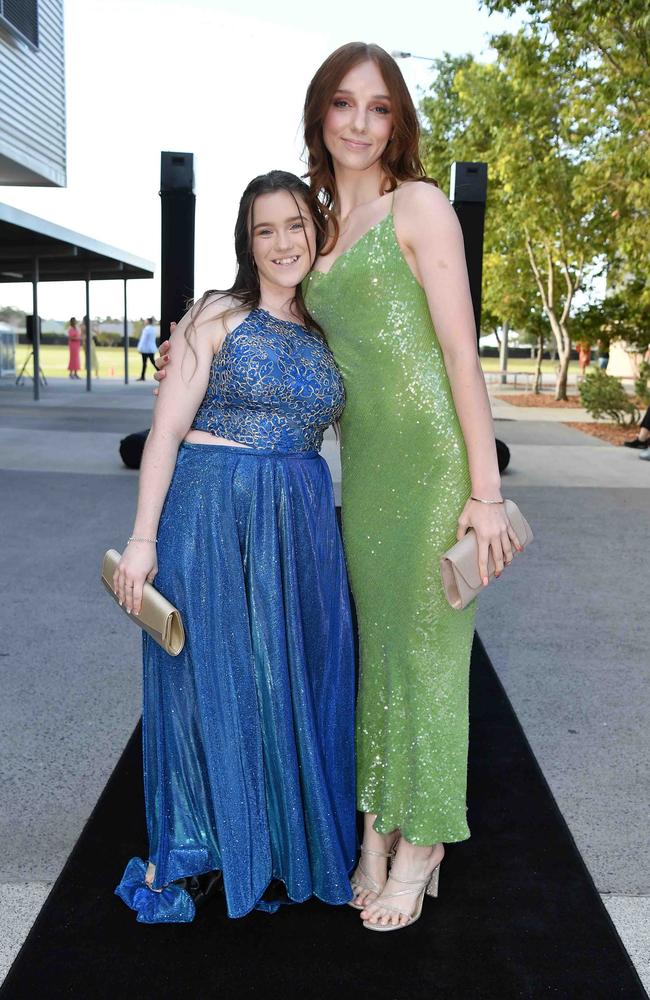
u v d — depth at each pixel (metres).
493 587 4.75
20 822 2.43
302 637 1.95
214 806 1.94
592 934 1.99
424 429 1.86
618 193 13.18
